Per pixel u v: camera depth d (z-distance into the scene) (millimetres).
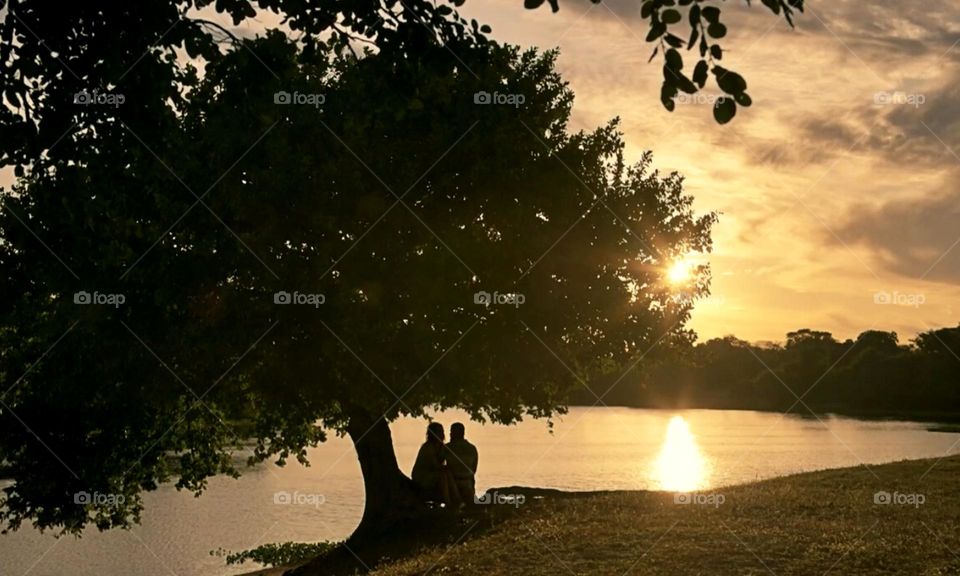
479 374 22453
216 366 21094
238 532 33562
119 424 27016
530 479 46094
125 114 8836
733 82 5852
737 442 81188
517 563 13828
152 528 35125
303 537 31781
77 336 22688
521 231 21891
